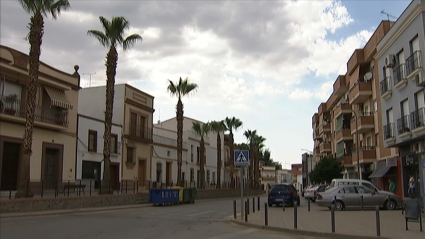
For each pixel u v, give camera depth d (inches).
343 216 750.5
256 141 3245.6
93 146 1333.7
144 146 1649.9
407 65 940.0
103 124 1384.1
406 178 1043.9
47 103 1140.5
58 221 652.7
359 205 912.9
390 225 588.7
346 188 930.7
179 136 1531.7
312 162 3147.1
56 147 1160.2
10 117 988.6
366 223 617.3
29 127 837.8
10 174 1015.6
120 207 994.1
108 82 1071.0
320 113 2477.9
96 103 1568.7
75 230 532.7
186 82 1536.7
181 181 1547.7
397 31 999.0
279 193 1122.7
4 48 991.6
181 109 1547.7
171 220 697.6
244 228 591.2
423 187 907.4
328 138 2394.2
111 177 1422.2
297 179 5054.1
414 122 917.2
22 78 1040.2
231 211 931.3
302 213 837.8
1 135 984.9
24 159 826.8
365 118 1397.6
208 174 2432.3
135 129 1588.3
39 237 462.0
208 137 2485.2
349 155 1763.0
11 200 753.0
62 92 1194.6
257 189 2938.0
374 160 1369.3
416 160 952.9
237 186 3161.9
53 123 1134.4
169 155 1881.2
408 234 489.1
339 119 1911.9
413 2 901.2
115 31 1070.4
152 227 581.3
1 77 986.1
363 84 1411.2
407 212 531.2
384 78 1123.9
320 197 932.6
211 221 690.2
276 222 637.3
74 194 1029.2
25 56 1055.0
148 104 1704.0
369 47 1358.3
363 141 1526.8
